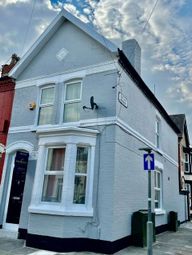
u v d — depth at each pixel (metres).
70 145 8.45
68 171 8.22
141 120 11.20
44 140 9.00
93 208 8.15
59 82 10.26
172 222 14.08
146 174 11.26
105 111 8.89
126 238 8.68
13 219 10.02
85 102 9.39
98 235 7.82
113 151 8.39
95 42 9.82
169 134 16.34
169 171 15.57
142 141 11.08
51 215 8.02
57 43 10.86
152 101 12.86
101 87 9.20
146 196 10.98
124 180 8.93
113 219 7.84
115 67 9.12
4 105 11.77
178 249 8.85
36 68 11.16
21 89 11.36
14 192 10.29
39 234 8.02
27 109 10.85
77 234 7.85
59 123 9.74
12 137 10.88
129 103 9.95
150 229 6.40
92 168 8.52
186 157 26.56
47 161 8.98
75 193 8.31
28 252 7.33
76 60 10.09
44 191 8.70
